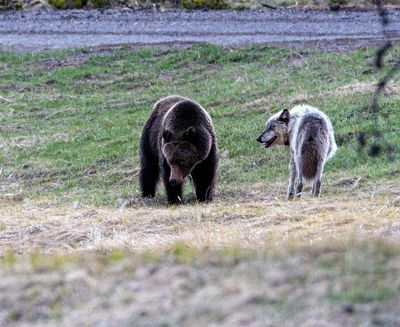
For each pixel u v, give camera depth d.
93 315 14.52
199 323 13.48
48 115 45.34
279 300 14.01
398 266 15.26
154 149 30.98
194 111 29.41
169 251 18.61
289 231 21.73
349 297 13.81
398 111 37.28
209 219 25.47
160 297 14.90
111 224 25.97
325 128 28.25
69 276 16.62
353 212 24.20
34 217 27.95
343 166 33.31
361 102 39.25
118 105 45.78
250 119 40.31
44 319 14.87
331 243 17.47
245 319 13.38
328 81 44.31
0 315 15.07
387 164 32.28
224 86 45.97
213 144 29.81
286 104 41.19
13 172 37.47
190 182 32.84
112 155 38.06
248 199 30.08
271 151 36.03
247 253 17.23
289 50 50.00
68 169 37.19
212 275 15.78
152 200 31.39
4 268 18.09
